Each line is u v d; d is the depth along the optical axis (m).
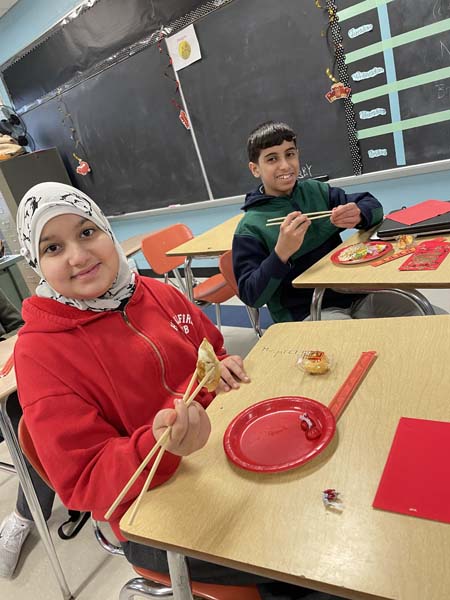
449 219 1.52
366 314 1.75
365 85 2.84
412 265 1.34
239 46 3.20
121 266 1.03
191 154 3.90
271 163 1.82
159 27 3.53
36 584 1.58
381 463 0.65
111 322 0.98
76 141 4.69
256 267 1.75
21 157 4.65
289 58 3.04
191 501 0.67
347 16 2.72
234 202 3.85
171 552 0.67
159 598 0.89
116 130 4.29
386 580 0.49
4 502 2.03
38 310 0.92
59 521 1.83
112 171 4.57
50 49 4.32
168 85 3.71
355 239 1.77
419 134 2.79
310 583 0.52
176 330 1.10
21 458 1.40
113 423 0.94
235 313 3.51
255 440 0.76
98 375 0.91
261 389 0.91
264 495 0.65
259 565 0.55
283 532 0.58
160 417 0.68
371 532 0.55
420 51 2.60
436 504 0.56
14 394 1.64
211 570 0.86
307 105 3.11
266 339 1.10
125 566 1.56
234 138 3.57
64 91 4.45
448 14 2.46
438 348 0.89
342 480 0.64
